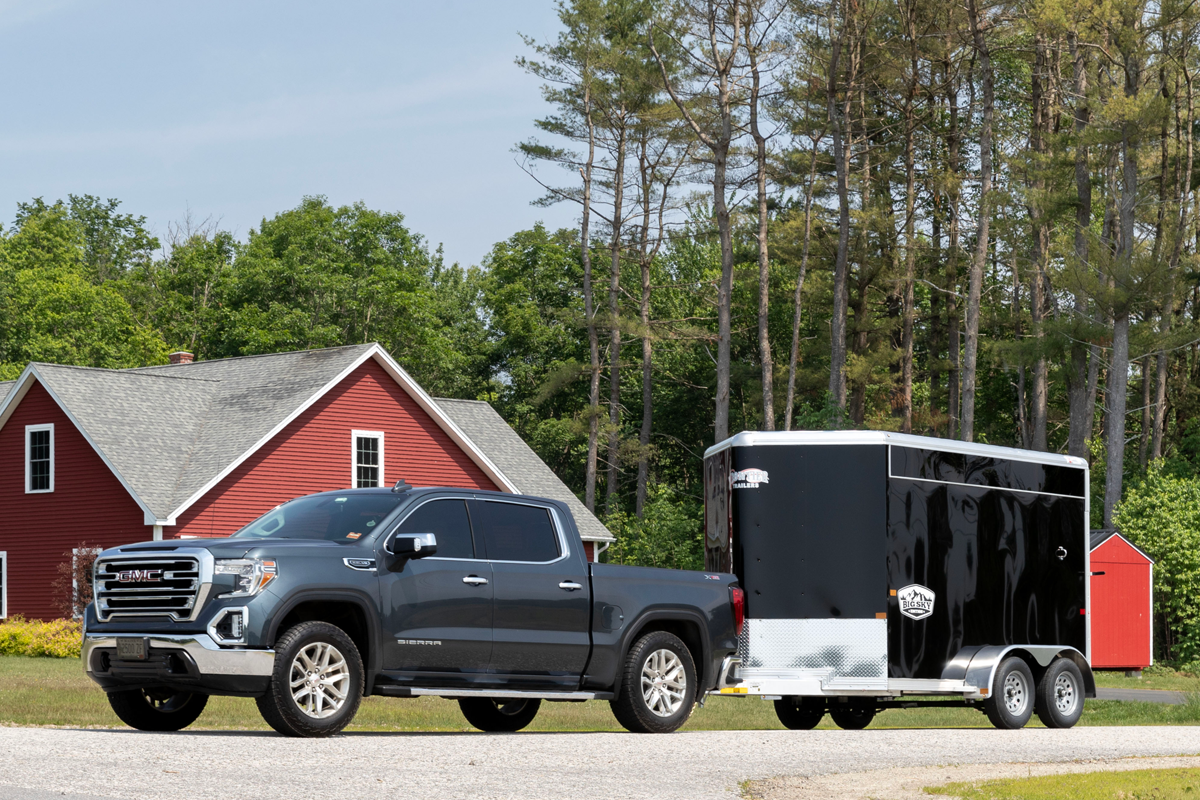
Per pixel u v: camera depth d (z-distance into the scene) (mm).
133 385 40812
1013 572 17203
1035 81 57031
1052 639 17547
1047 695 17234
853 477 16094
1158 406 58969
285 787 8586
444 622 12750
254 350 70188
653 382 76500
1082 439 50844
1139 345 46344
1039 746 13508
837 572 15984
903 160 62531
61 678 24125
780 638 15984
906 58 55406
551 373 66500
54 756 9922
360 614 12312
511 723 15945
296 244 76562
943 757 12062
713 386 74938
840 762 11328
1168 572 41750
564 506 14141
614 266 66312
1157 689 33531
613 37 61625
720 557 16609
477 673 13000
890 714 23703
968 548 16766
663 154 64875
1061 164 46500
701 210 79062
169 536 36656
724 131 55250
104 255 94375
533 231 80438
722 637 14938
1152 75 46125
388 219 79375
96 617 12141
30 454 39719
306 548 12109
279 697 11594
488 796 8492
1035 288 56750
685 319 61656
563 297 79438
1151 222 51625
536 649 13367
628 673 14039
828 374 62562
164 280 82500
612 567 14234
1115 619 39750
